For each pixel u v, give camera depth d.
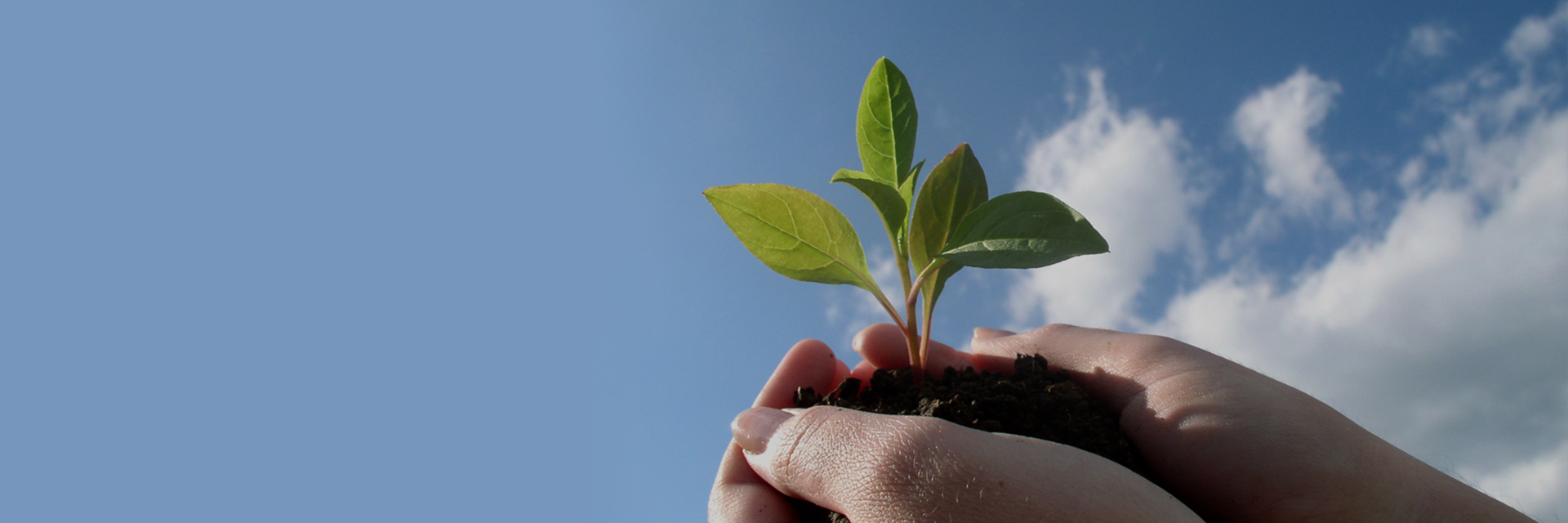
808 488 0.31
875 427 0.30
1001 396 0.33
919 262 0.36
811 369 0.40
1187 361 0.34
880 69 0.36
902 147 0.36
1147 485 0.29
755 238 0.35
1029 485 0.28
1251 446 0.31
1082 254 0.30
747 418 0.34
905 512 0.28
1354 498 0.31
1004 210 0.32
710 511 0.36
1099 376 0.36
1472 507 0.31
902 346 0.40
